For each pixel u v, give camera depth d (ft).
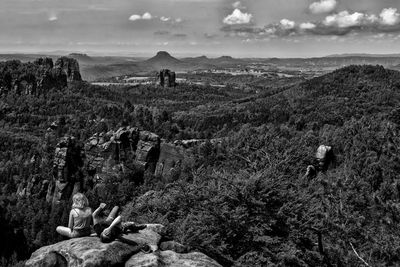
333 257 92.02
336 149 232.73
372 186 129.18
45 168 642.63
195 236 70.69
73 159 588.91
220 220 81.56
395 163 144.46
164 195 103.86
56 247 50.75
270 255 80.74
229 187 91.09
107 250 49.24
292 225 87.04
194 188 96.53
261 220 84.99
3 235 416.05
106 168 582.35
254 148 151.33
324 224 94.27
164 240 61.36
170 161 582.76
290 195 92.17
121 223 54.29
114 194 471.62
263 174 92.02
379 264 82.69
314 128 539.29
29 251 408.67
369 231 94.27
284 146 151.43
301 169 152.76
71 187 572.10
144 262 49.34
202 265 51.72
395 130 180.65
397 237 87.35
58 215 474.90
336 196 112.27
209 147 444.96
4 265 361.30
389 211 98.63
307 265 85.10
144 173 565.53
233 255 79.97
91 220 58.44
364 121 272.72
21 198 576.20
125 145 602.03
